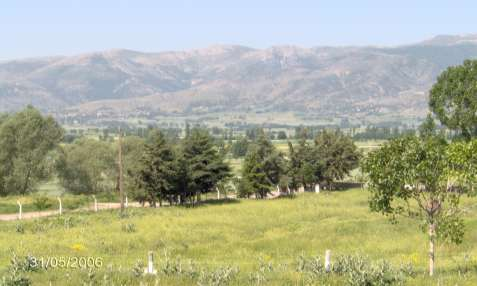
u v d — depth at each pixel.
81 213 51.91
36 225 41.97
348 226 43.66
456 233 20.92
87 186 90.38
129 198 66.88
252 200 67.50
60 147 88.06
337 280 20.73
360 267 21.44
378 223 44.56
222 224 45.16
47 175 83.06
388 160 21.33
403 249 35.62
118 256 32.06
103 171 92.31
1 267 24.55
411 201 51.72
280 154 75.94
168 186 60.50
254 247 37.31
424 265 28.97
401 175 20.97
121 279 20.52
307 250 36.62
